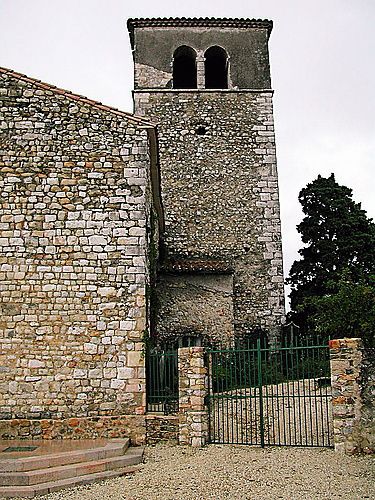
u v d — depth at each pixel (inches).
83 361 510.6
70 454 413.1
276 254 888.9
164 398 514.3
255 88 958.4
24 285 518.6
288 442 488.1
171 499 334.3
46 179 536.4
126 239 530.6
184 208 901.8
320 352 588.7
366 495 328.8
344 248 1136.8
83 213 532.7
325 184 1220.5
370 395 442.0
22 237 526.0
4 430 496.4
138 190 538.9
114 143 546.6
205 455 448.1
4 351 508.1
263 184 915.4
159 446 491.2
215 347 800.3
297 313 1146.0
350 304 594.2
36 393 503.8
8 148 539.5
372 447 432.1
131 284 524.4
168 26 980.6
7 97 547.8
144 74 960.9
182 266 821.2
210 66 1046.4
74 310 517.3
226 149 928.3
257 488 350.3
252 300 871.1
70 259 525.0
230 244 890.7
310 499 324.2
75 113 548.7
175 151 924.0
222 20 977.5
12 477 368.8
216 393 560.4
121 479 386.0
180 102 944.9
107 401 505.7
